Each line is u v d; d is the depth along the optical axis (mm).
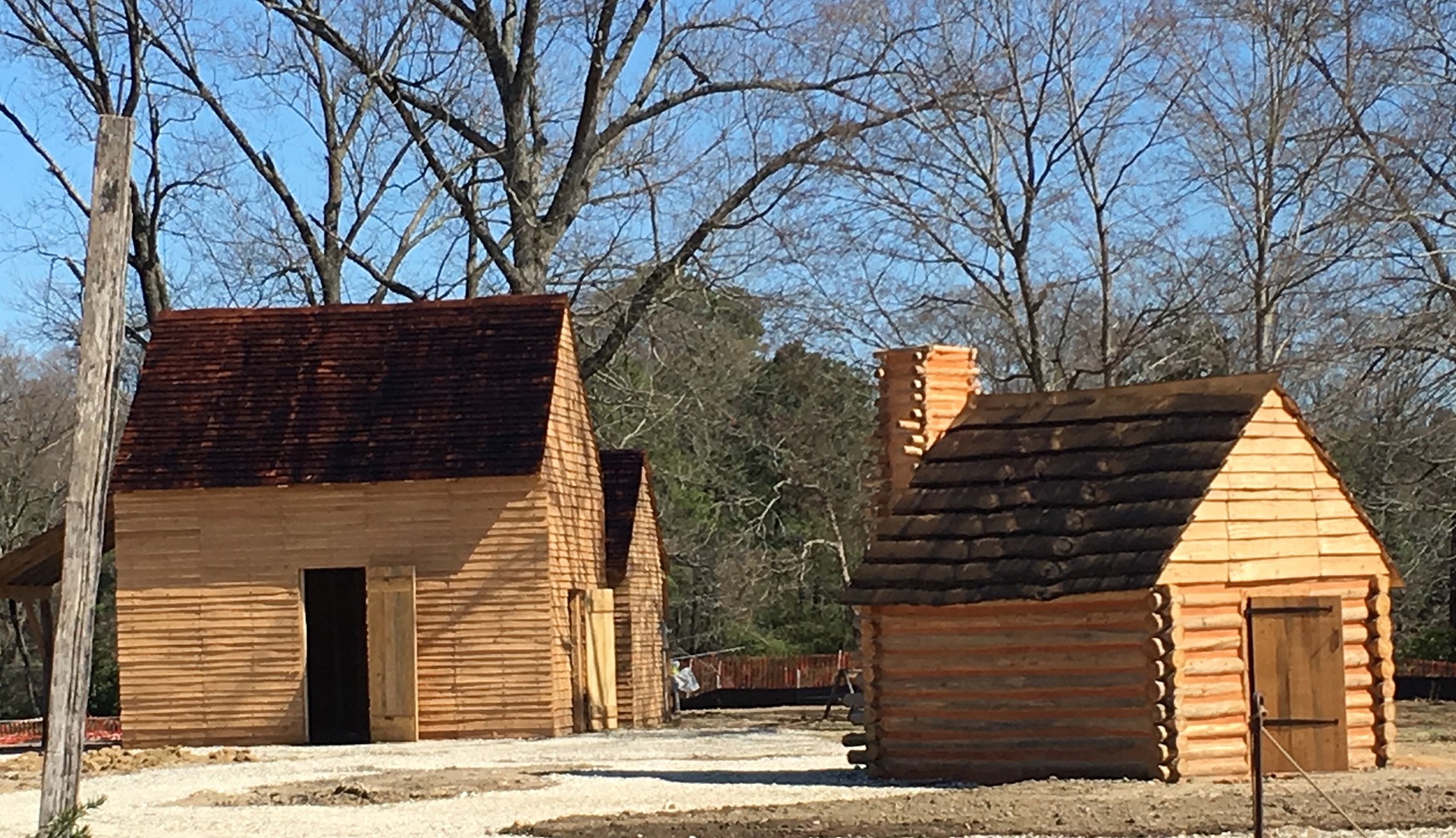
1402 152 35812
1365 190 36125
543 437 33938
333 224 50375
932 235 37375
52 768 13000
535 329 35812
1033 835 16047
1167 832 16016
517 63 46250
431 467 33688
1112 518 21109
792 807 18641
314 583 39656
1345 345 35750
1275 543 21219
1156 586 20266
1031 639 21094
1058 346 37938
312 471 33875
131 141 13422
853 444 52250
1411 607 41719
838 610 60188
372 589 33531
